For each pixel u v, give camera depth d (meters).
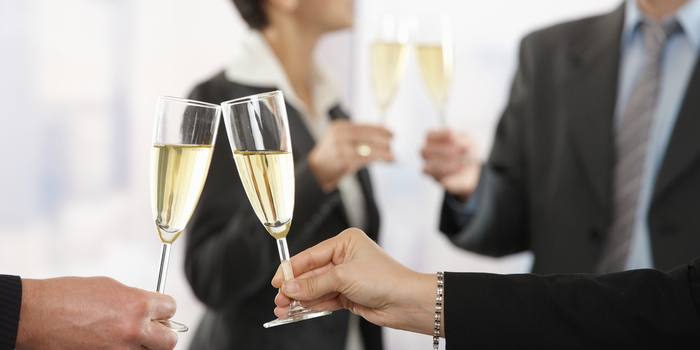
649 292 0.92
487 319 0.91
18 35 2.68
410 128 3.03
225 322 1.79
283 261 0.90
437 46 1.82
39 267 2.73
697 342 0.89
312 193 1.71
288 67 2.00
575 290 0.93
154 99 2.79
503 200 2.01
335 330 1.76
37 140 2.72
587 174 1.81
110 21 2.75
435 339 0.96
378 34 1.85
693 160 1.61
